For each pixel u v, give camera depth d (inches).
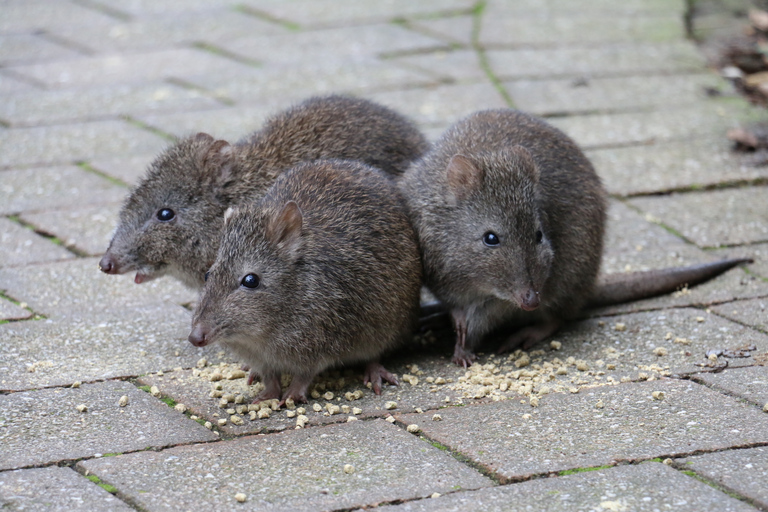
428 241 351.6
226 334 301.4
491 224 338.6
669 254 415.5
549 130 375.6
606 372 317.7
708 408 283.6
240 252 306.2
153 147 530.3
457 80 626.2
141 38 710.5
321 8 770.8
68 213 453.7
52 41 703.7
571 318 367.6
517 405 292.8
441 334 371.9
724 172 495.8
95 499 237.6
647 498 235.0
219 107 584.7
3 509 231.5
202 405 298.4
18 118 569.6
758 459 253.4
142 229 365.7
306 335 309.0
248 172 371.6
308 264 310.0
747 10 788.0
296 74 636.7
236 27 732.7
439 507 233.8
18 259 409.7
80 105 590.2
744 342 334.3
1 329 348.2
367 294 317.1
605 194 385.4
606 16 754.2
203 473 252.7
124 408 292.8
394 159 393.7
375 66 649.6
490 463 255.0
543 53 676.1
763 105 589.9
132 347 339.6
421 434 277.0
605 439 267.1
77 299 378.6
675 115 574.6
